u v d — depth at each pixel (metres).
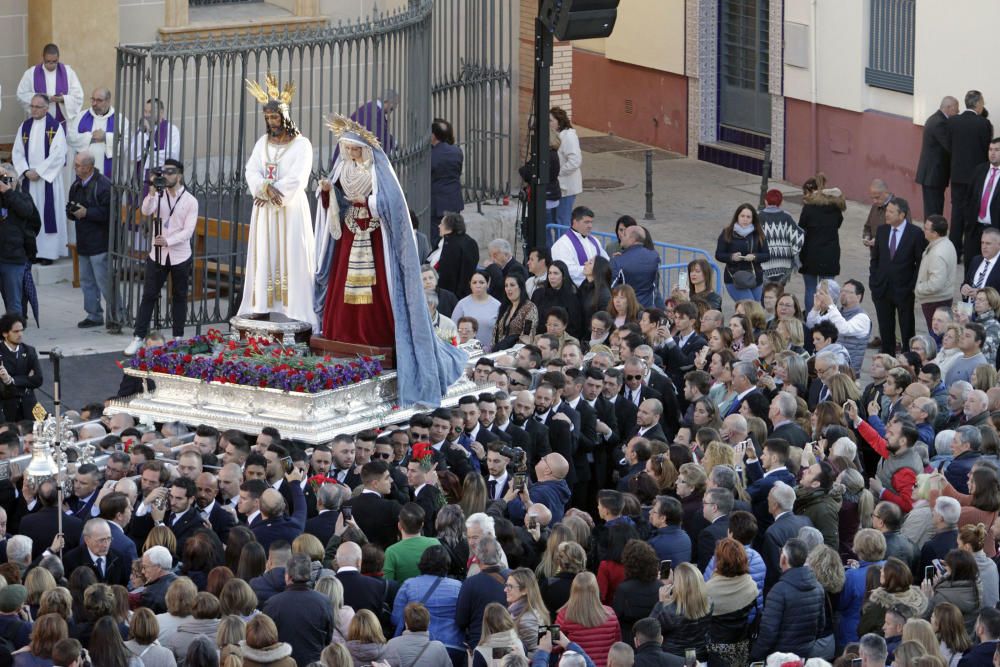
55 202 45.81
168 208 40.22
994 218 45.78
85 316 43.41
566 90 58.75
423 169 45.75
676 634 23.42
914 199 54.69
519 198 48.31
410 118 44.38
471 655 22.72
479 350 36.06
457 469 28.81
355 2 53.66
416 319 32.56
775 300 38.31
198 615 21.80
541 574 24.98
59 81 45.72
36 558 25.73
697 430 30.56
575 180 51.38
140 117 41.62
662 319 35.28
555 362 32.66
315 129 52.31
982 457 28.16
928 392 31.73
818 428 30.22
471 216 51.72
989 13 50.50
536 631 22.50
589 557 26.47
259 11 53.03
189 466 26.52
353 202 32.41
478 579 23.20
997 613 22.38
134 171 42.16
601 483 32.22
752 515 25.25
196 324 42.25
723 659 23.78
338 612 22.67
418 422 29.55
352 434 31.09
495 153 54.59
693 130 63.16
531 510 26.19
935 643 21.75
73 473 27.47
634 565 24.20
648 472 27.98
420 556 24.33
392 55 44.72
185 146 49.88
